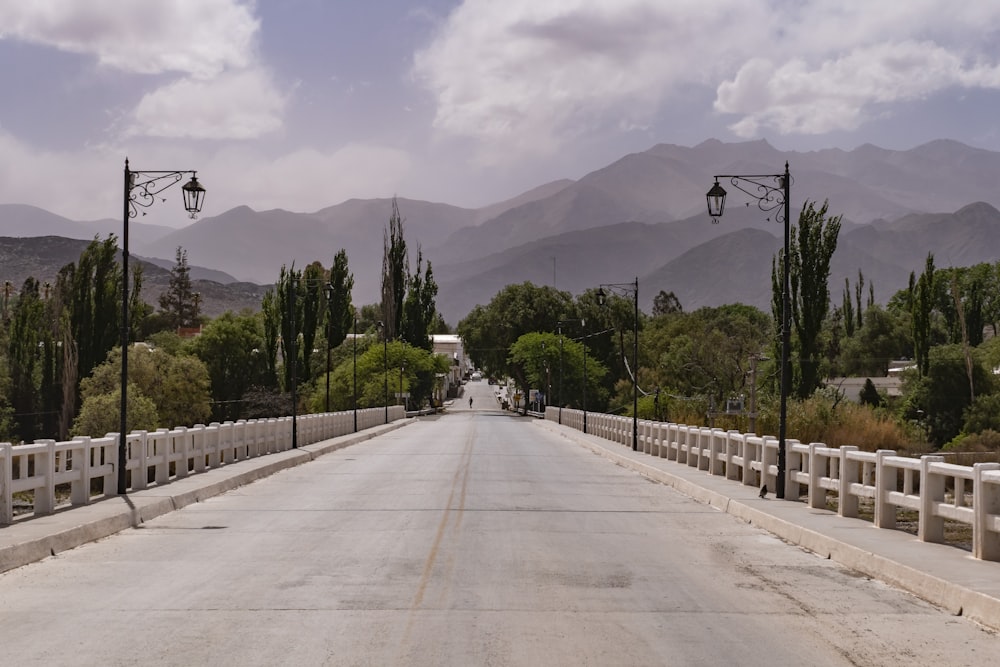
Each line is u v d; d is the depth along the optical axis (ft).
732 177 78.13
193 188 73.51
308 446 147.23
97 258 236.02
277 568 43.75
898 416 217.56
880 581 42.47
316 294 294.25
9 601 36.52
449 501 74.02
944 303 381.40
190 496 72.13
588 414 220.64
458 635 31.17
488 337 480.64
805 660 28.78
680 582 41.34
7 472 52.60
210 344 352.90
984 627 33.53
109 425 205.87
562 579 41.47
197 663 27.78
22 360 245.04
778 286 213.87
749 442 82.02
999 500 42.93
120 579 41.04
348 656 28.53
